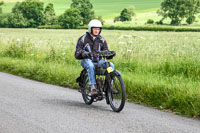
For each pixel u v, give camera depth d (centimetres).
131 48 2497
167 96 1159
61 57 2398
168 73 1706
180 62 1803
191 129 844
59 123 886
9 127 845
